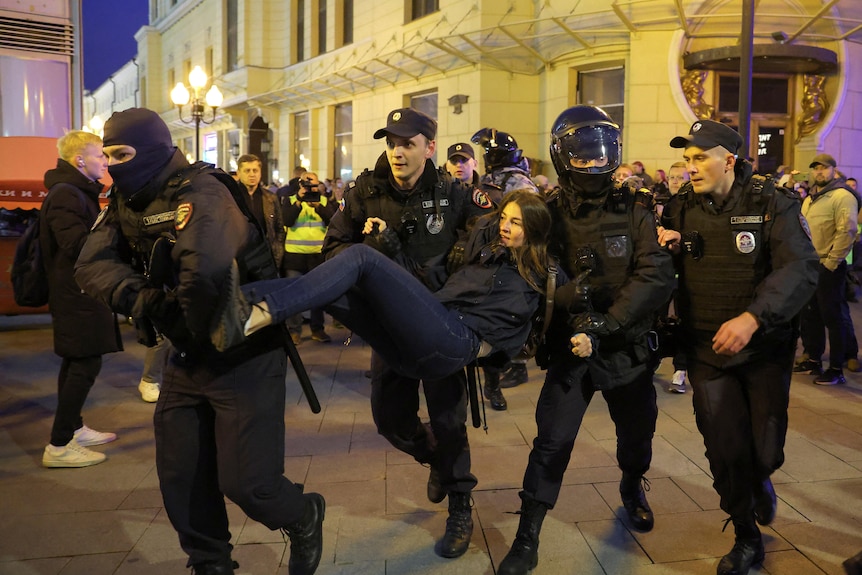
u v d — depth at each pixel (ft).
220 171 7.58
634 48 39.96
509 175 16.44
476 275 8.78
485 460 13.30
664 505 11.32
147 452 14.20
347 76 58.18
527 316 8.80
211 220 6.75
